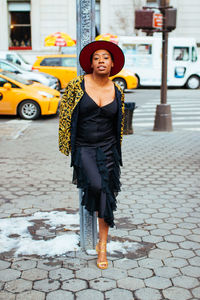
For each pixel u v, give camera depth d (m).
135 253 3.37
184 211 4.39
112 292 2.78
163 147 8.12
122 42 21.25
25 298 2.71
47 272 3.05
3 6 26.53
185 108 14.77
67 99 2.99
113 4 26.30
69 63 19.70
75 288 2.83
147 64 21.52
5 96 12.04
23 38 27.19
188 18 26.84
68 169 6.24
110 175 3.06
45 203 4.64
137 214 4.29
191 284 2.89
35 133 9.68
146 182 5.53
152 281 2.93
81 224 3.39
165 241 3.61
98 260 3.14
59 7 26.59
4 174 5.90
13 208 4.46
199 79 22.55
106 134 3.02
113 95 2.99
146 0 26.08
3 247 3.46
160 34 24.61
